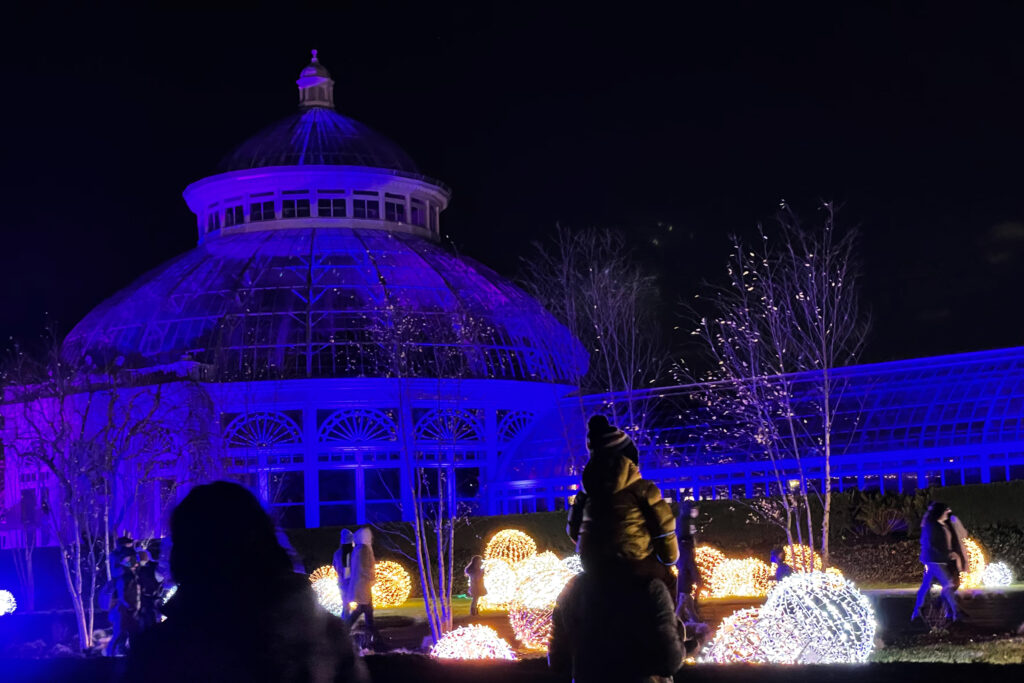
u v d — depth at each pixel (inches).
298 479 2042.3
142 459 1780.3
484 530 1763.0
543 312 2425.0
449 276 2322.8
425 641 1005.8
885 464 1857.8
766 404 1959.9
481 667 650.8
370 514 2054.6
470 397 2155.5
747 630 698.8
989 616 933.8
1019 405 1811.0
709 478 1959.9
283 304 2183.8
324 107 2647.6
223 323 2142.0
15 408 1856.5
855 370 1959.9
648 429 2048.5
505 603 1437.0
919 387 1899.6
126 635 880.3
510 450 2199.8
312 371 2070.6
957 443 1822.1
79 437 1406.3
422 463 2100.1
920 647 756.0
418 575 1753.2
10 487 1952.5
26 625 1357.0
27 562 1753.2
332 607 1291.8
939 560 868.0
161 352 2167.8
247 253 2345.0
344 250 2327.8
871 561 1406.3
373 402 2082.9
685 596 949.2
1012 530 1374.3
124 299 2375.7
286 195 2476.6
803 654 681.6
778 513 1504.7
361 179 2482.8
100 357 2219.5
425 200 2571.4
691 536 956.6
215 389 1969.7
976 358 1886.1
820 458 1887.3
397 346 1926.7
